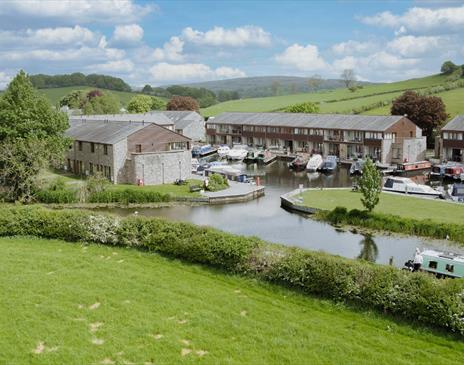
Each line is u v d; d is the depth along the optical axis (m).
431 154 117.69
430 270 38.81
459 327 23.94
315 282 28.88
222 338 23.30
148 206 67.88
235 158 118.81
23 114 72.62
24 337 22.89
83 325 24.17
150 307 26.48
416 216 56.41
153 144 84.12
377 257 46.03
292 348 22.36
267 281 30.94
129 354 21.52
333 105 177.62
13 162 65.31
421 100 124.50
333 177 94.50
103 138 84.31
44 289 28.56
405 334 24.66
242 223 58.75
